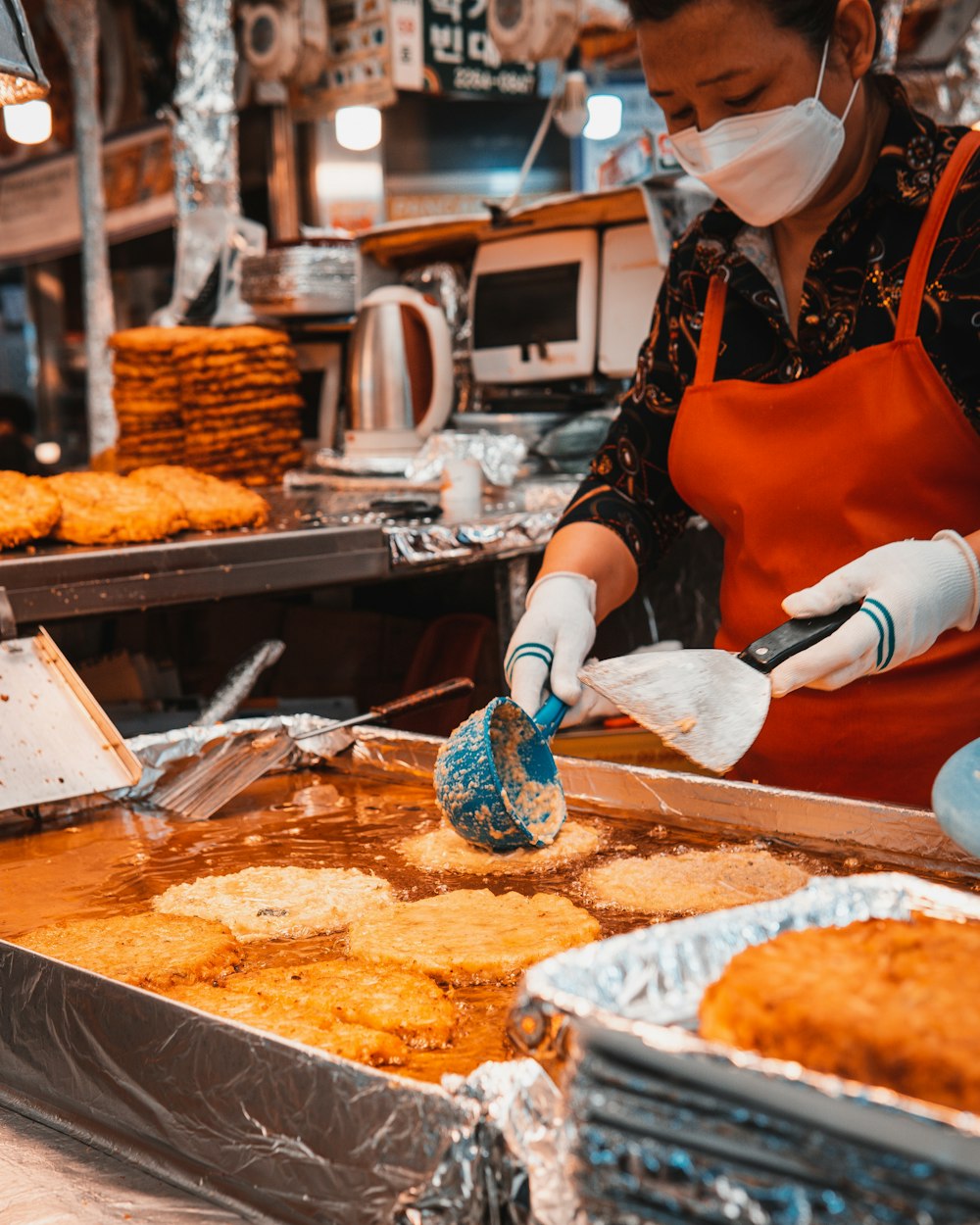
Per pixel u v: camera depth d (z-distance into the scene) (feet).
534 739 5.33
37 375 23.82
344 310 11.58
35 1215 3.07
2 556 6.63
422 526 8.30
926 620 4.48
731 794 5.37
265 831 5.68
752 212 5.48
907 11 10.77
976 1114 2.08
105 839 5.63
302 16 14.42
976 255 5.23
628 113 14.65
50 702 5.85
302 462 11.96
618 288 10.23
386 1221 2.75
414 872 5.12
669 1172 2.14
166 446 12.19
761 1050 2.33
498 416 11.16
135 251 20.52
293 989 3.92
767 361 6.02
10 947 3.74
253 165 16.69
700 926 2.76
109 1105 3.43
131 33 18.70
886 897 3.01
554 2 12.30
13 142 20.26
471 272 11.60
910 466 5.51
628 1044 2.15
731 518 6.17
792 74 5.00
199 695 9.73
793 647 4.39
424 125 15.81
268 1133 2.99
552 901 4.58
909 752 5.76
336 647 10.27
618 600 6.29
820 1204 2.01
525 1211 2.58
